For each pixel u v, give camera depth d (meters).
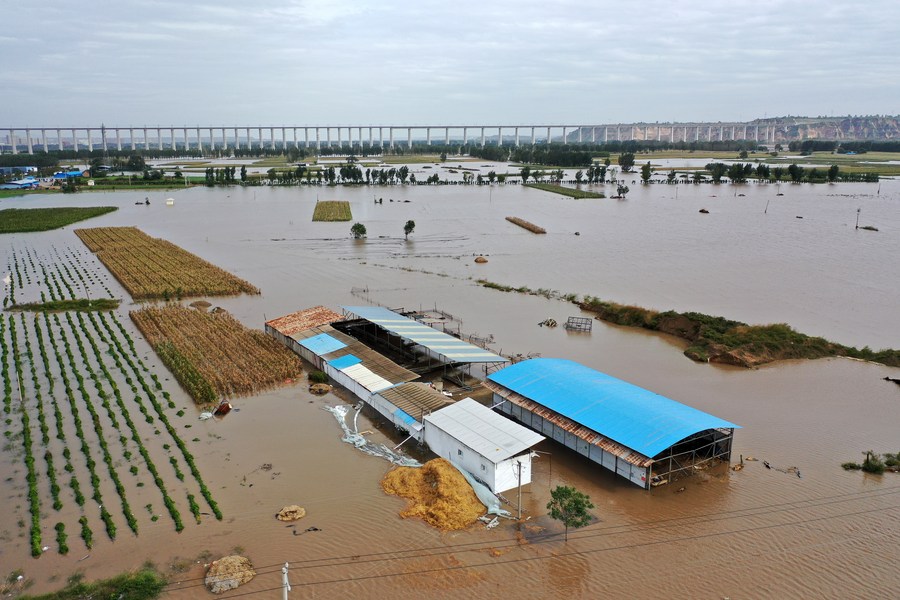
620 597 28.50
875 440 42.88
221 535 32.81
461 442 38.06
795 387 51.91
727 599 28.36
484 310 73.06
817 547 31.83
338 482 37.78
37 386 51.53
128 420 45.00
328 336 59.09
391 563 30.75
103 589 28.52
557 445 42.44
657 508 35.19
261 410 47.56
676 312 68.44
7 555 31.20
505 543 32.25
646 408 40.56
